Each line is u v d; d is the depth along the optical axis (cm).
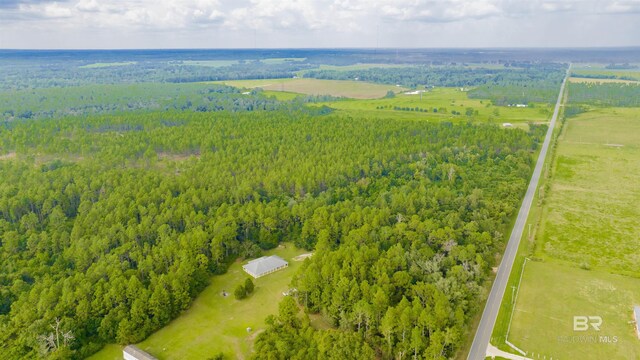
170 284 11856
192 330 11194
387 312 10031
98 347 10588
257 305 12194
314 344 9819
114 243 14100
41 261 13350
